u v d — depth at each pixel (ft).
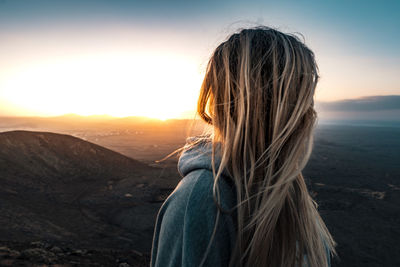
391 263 84.89
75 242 63.10
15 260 20.20
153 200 132.87
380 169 348.59
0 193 101.09
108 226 90.07
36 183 138.62
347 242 102.32
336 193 190.49
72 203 117.08
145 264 33.35
